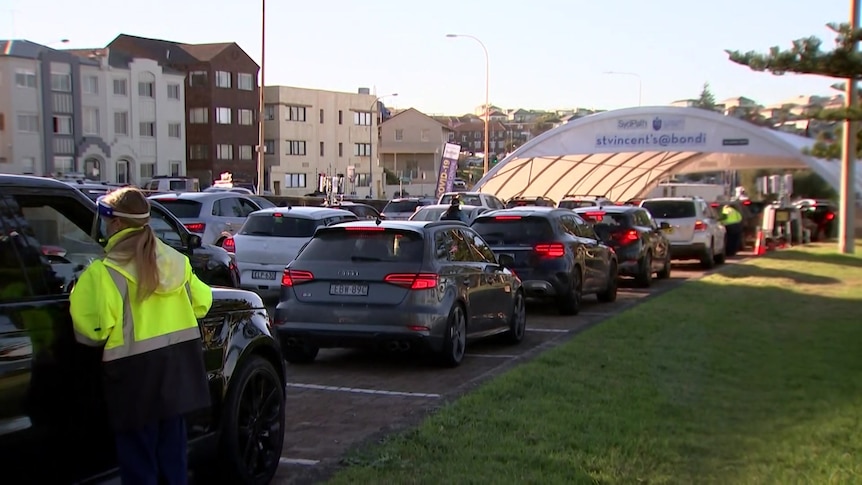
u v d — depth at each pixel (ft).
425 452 19.56
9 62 195.72
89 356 13.69
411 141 353.92
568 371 28.71
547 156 116.47
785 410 23.80
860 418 22.93
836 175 100.17
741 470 18.45
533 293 44.96
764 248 94.43
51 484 13.14
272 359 19.12
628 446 20.06
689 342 34.71
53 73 204.13
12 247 13.30
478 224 46.60
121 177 223.30
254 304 18.67
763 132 103.35
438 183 118.01
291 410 25.22
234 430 17.02
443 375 30.55
